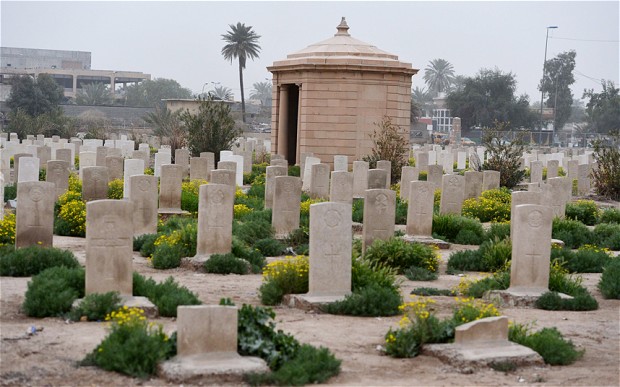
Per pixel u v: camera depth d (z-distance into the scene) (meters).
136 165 29.98
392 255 20.12
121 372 11.04
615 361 12.58
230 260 19.20
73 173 38.94
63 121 83.50
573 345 13.03
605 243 25.02
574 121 189.75
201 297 16.16
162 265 19.45
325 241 15.55
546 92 140.62
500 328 12.45
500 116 118.00
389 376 11.42
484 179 37.03
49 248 18.14
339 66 48.34
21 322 13.56
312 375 11.05
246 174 44.94
